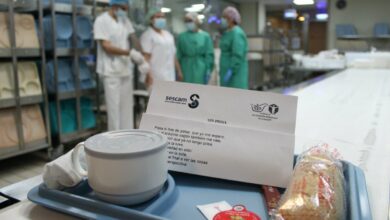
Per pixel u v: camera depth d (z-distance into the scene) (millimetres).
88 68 3430
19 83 2857
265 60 7992
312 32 12070
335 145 980
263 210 541
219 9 8562
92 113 3539
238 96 641
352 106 1606
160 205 529
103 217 491
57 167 540
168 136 658
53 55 3037
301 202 461
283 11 12352
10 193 614
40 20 2908
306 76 5516
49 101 3148
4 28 2721
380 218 538
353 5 7934
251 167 622
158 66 3633
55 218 524
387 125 1230
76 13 3203
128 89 3428
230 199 577
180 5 5664
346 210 491
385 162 830
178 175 663
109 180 499
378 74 3223
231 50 3686
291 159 608
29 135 2953
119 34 3227
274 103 624
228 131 636
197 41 3879
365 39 6527
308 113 1443
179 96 669
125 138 553
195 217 514
